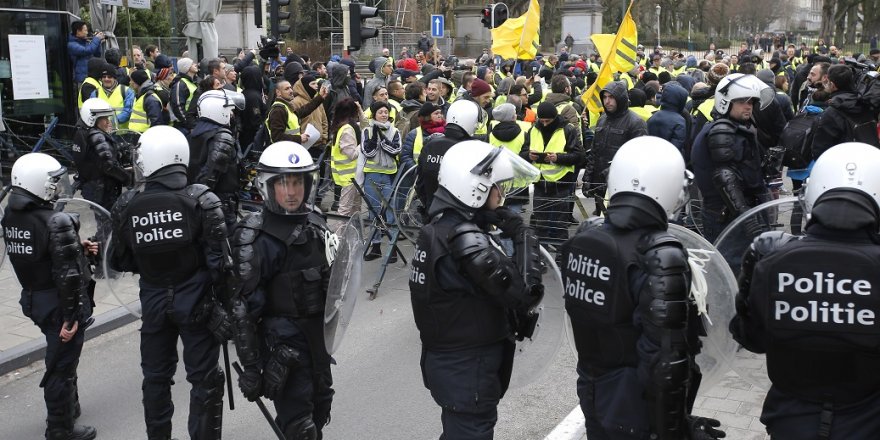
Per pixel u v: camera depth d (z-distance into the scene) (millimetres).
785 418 2998
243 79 11453
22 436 5266
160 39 21812
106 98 11602
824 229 2893
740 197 5414
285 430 4145
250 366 3949
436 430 5176
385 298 7926
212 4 18359
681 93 8414
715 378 4137
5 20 12258
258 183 4012
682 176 3189
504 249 4078
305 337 4086
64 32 13117
